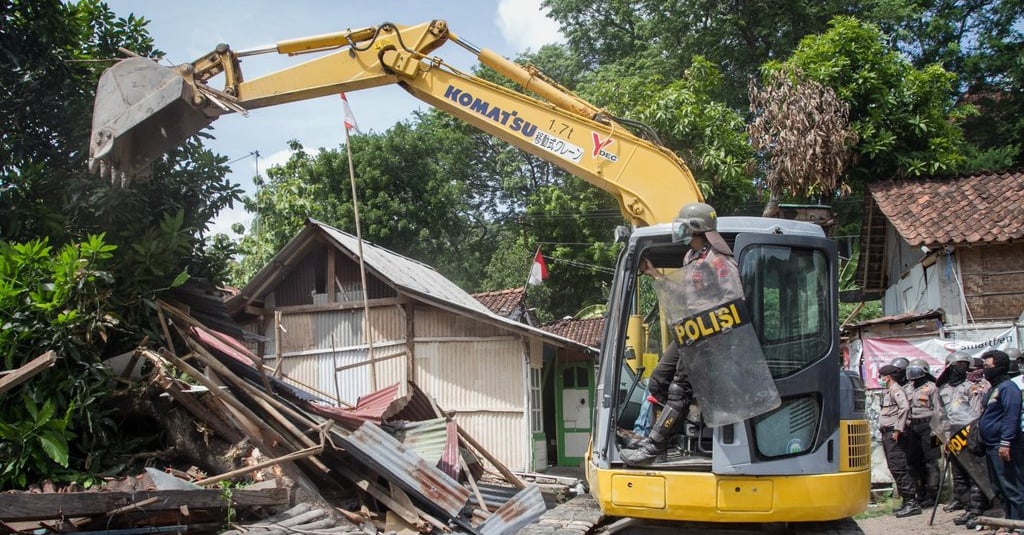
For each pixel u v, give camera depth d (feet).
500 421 47.34
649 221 25.17
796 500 18.58
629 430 21.76
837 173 47.73
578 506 29.09
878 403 42.86
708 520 18.95
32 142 27.91
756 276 19.40
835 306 19.63
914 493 33.47
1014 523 26.18
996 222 42.50
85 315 22.91
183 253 28.07
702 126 64.08
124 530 18.99
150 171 25.44
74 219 27.43
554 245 88.48
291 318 51.29
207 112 24.86
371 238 83.30
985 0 90.07
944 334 42.50
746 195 66.59
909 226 44.50
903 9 81.20
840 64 64.28
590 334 68.95
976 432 28.99
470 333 48.39
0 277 21.88
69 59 28.68
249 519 22.43
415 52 26.84
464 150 105.19
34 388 21.66
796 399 19.11
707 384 18.62
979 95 88.63
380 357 48.98
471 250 101.76
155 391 23.90
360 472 26.63
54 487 20.98
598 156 25.85
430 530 24.66
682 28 88.02
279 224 78.38
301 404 28.76
